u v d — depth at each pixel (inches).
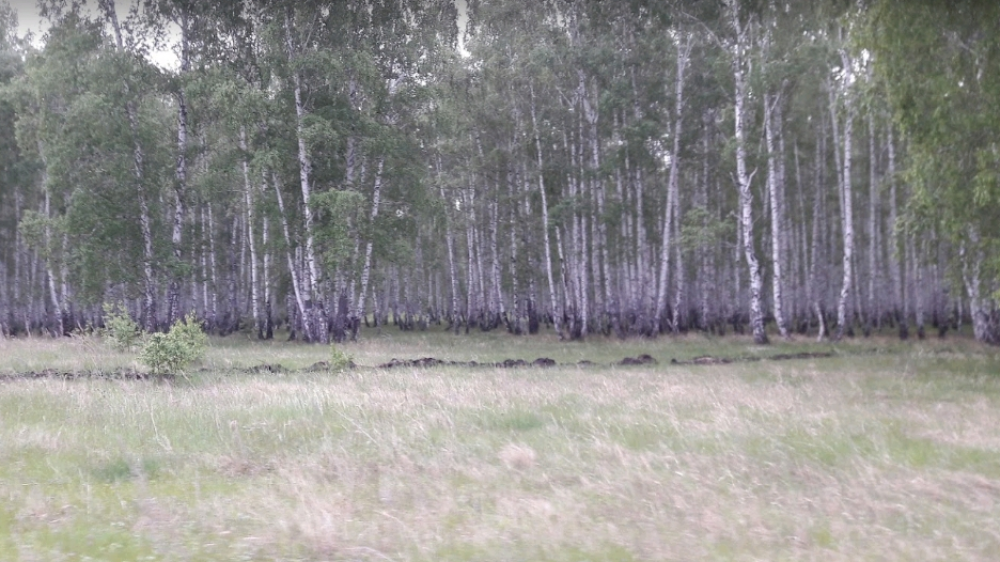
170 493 309.3
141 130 1163.9
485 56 1344.7
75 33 1138.7
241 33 1221.7
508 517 272.2
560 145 1400.1
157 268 1210.6
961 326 1604.3
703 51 1298.0
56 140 1130.0
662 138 1309.1
